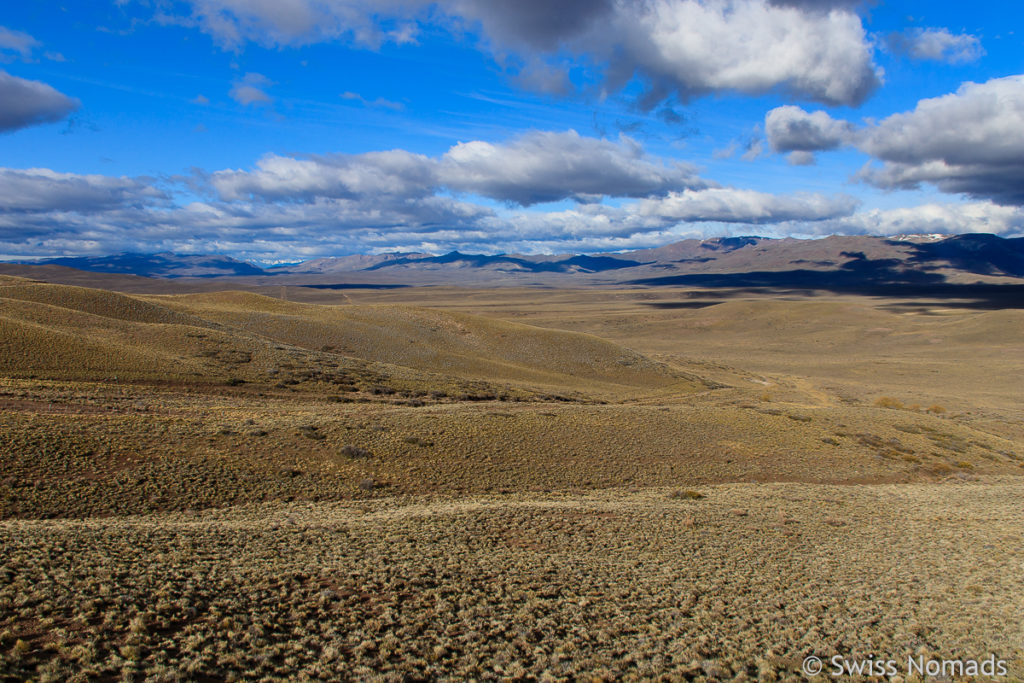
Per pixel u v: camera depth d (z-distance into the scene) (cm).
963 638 1823
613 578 2230
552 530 2789
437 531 2631
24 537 2041
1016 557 2683
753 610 2009
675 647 1675
